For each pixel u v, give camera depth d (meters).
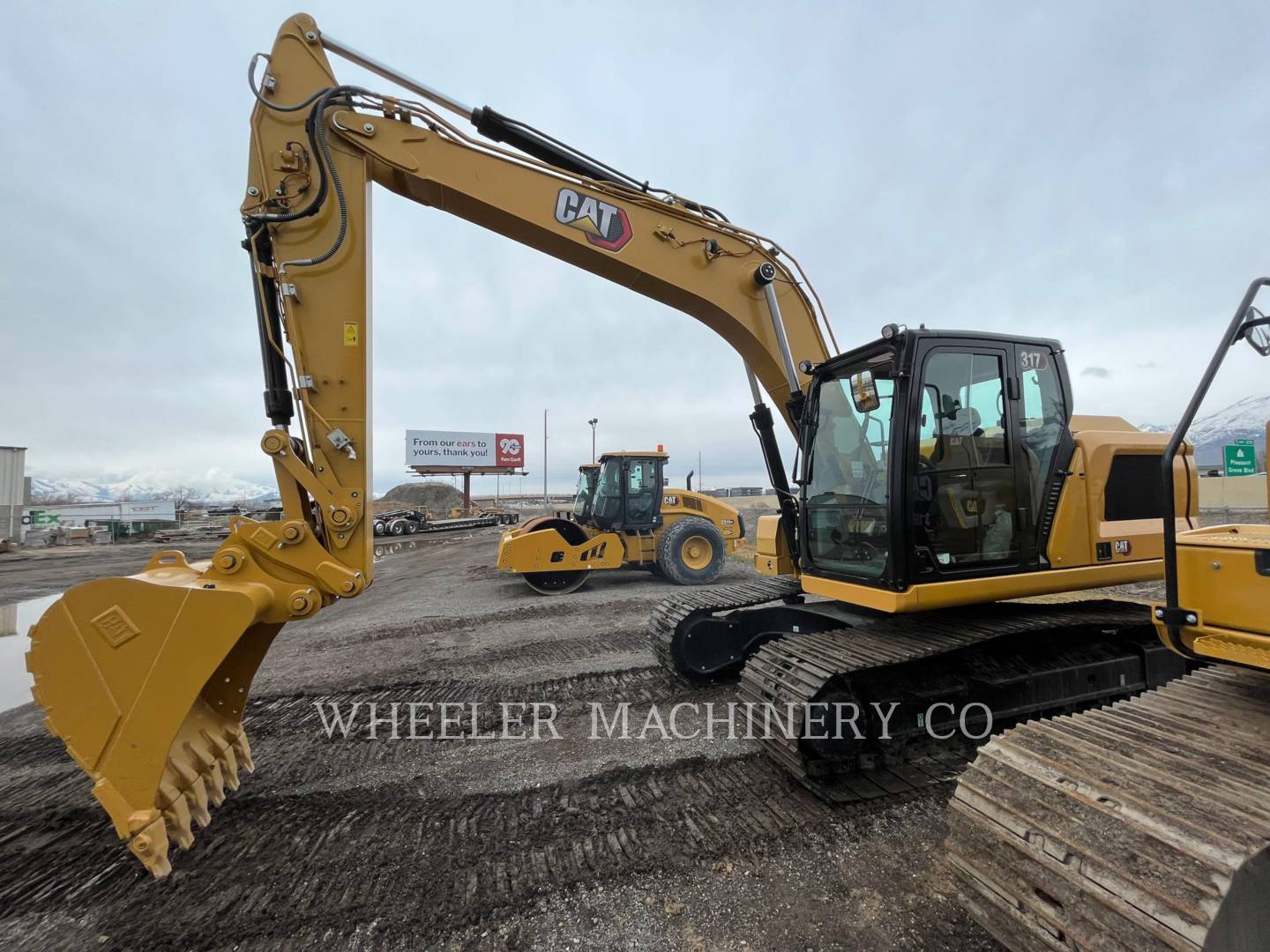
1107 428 4.01
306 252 3.25
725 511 11.70
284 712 4.56
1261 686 2.33
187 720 2.90
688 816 3.02
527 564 9.30
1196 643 2.10
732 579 10.46
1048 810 1.79
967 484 3.44
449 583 11.32
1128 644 4.10
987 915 1.90
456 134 3.69
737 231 4.35
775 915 2.34
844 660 3.22
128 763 2.44
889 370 3.36
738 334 4.46
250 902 2.46
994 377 3.56
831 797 3.09
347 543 3.10
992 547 3.47
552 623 7.34
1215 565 2.03
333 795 3.29
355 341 3.24
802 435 4.14
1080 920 1.64
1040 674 3.69
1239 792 1.67
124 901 2.49
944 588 3.28
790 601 5.05
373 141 3.45
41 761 3.85
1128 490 3.77
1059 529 3.55
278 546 2.92
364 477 3.18
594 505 11.23
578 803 3.17
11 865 2.74
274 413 3.19
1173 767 1.83
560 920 2.34
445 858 2.73
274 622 3.12
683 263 4.21
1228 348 2.05
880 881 2.52
